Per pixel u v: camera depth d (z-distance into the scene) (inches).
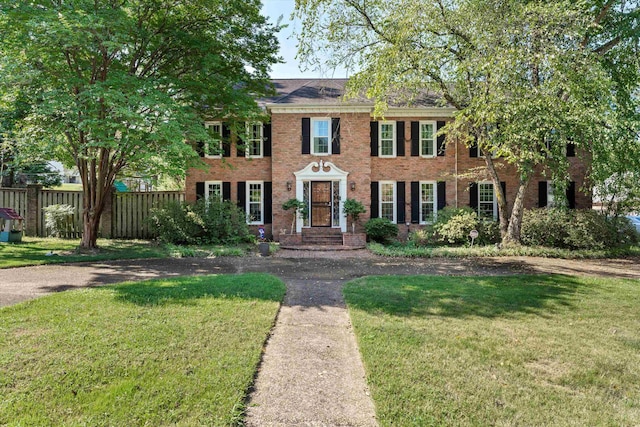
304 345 188.4
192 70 493.0
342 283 334.3
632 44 493.0
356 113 689.0
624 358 175.0
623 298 276.2
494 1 413.7
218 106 561.0
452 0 466.0
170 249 520.4
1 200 649.0
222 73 514.6
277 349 183.0
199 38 476.7
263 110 631.8
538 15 391.5
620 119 447.8
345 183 686.5
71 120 395.9
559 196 526.0
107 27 384.5
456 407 131.3
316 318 231.6
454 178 705.0
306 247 587.8
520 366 164.7
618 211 581.9
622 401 139.5
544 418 126.7
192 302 247.6
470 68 444.5
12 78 379.6
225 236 626.5
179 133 409.1
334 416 126.8
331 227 689.0
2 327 193.9
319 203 697.0
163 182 996.6
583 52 404.5
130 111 371.9
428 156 707.4
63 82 410.9
